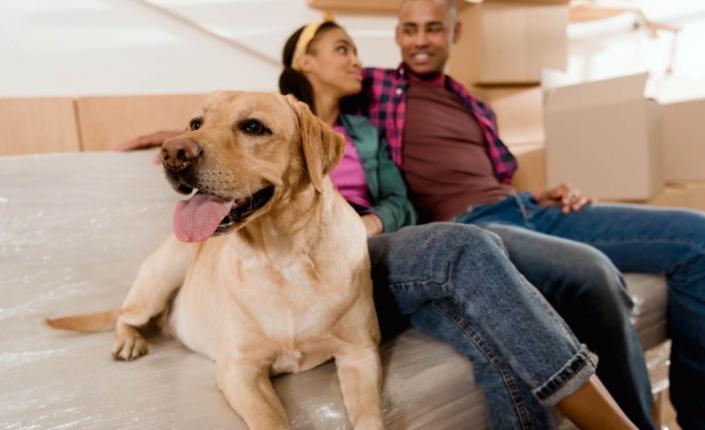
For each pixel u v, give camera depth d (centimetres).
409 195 172
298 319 88
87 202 133
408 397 85
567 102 229
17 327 115
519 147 243
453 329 96
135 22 185
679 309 129
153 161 143
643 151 202
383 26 238
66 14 173
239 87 210
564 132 228
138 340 107
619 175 210
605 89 217
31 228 126
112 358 102
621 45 326
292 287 88
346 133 159
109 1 179
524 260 114
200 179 78
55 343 109
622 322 105
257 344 87
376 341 97
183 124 185
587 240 148
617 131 208
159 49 190
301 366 93
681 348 130
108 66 182
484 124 182
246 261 89
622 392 104
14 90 168
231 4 201
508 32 235
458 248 92
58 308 123
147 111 177
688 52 335
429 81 185
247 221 84
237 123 87
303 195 91
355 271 94
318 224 91
